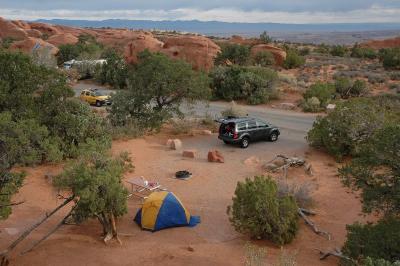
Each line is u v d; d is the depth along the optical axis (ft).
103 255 41.24
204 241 44.83
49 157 63.98
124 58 191.93
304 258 41.19
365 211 38.91
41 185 59.82
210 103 132.46
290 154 75.92
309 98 123.54
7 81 67.21
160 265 39.42
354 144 71.31
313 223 49.21
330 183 61.98
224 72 140.46
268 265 39.11
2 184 37.35
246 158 73.72
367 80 172.45
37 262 39.60
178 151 77.92
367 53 273.13
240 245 44.06
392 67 209.36
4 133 37.42
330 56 280.72
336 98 131.13
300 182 62.23
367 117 70.38
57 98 71.87
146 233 46.62
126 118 91.50
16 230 46.78
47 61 169.07
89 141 46.03
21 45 219.20
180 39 187.32
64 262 39.68
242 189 45.68
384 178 38.27
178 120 100.53
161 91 91.45
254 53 219.20
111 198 41.98
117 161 47.73
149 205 47.83
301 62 221.25
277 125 99.76
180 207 48.37
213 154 71.77
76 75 178.29
